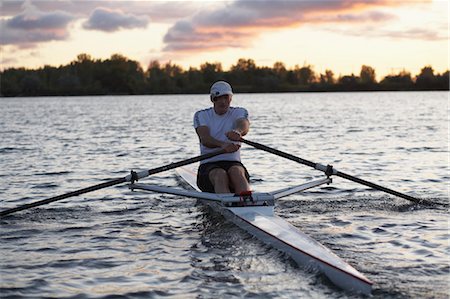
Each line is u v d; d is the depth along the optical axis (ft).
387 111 178.60
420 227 26.22
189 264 21.22
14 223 27.84
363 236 24.76
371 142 71.41
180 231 26.09
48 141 76.64
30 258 22.09
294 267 20.54
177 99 444.14
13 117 155.74
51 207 31.78
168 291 18.53
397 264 20.72
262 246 23.11
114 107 254.68
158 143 73.51
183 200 33.45
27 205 27.86
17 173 45.68
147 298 17.98
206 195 26.86
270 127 104.47
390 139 75.41
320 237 24.62
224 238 24.54
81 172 46.52
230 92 29.43
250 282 19.13
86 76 620.49
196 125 29.78
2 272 20.43
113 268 20.88
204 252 22.66
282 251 21.99
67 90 612.70
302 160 29.43
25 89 611.88
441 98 383.86
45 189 38.32
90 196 35.14
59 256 22.36
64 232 26.11
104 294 18.31
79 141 76.59
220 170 28.35
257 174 44.96
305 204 31.83
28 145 70.59
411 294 17.74
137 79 636.07
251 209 26.17
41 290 18.66
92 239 24.88
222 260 21.57
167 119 140.46
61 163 52.47
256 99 421.59
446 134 83.15
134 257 22.20
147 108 236.43
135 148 67.00
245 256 21.94
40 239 24.88
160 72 654.53
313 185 29.22
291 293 18.10
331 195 34.63
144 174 28.09
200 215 29.25
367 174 43.96
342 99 391.24
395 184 38.96
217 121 29.81
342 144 69.41
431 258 21.48
